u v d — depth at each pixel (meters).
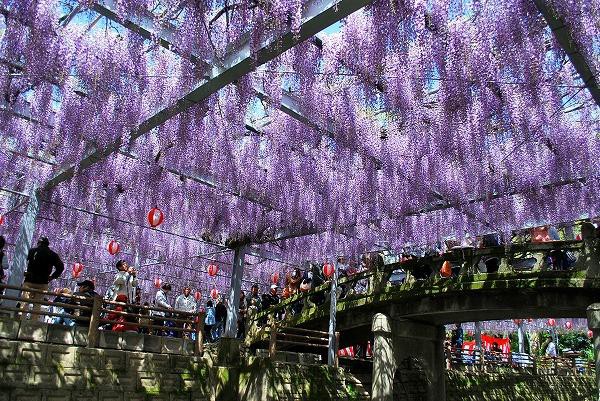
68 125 7.53
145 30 5.71
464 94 6.25
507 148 8.89
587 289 8.88
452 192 9.70
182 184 11.14
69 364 6.93
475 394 14.43
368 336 12.80
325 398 10.22
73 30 6.37
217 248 16.38
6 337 6.60
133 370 7.57
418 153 8.96
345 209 10.83
